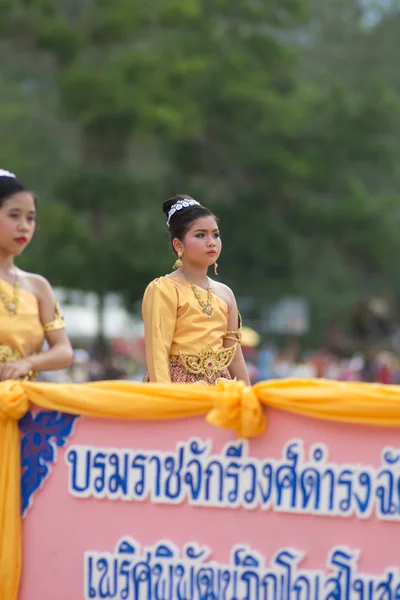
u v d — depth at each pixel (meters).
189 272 9.02
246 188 49.00
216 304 8.94
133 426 7.16
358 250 53.78
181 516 7.08
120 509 7.19
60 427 7.30
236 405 6.79
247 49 47.38
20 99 47.25
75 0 48.91
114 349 50.97
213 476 7.02
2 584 7.26
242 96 44.00
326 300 60.94
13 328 8.15
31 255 43.00
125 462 7.18
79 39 43.25
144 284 43.53
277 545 6.91
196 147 47.84
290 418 6.89
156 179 47.69
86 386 7.21
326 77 51.44
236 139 46.88
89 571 7.23
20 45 44.97
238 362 9.19
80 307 49.84
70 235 41.78
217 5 47.25
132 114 40.62
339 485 6.82
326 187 50.31
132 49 42.78
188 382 8.74
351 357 53.88
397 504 6.74
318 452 6.85
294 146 48.25
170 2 43.00
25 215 8.30
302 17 48.88
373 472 6.78
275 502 6.91
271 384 6.88
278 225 48.81
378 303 65.81
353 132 47.78
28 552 7.33
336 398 6.72
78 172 42.91
